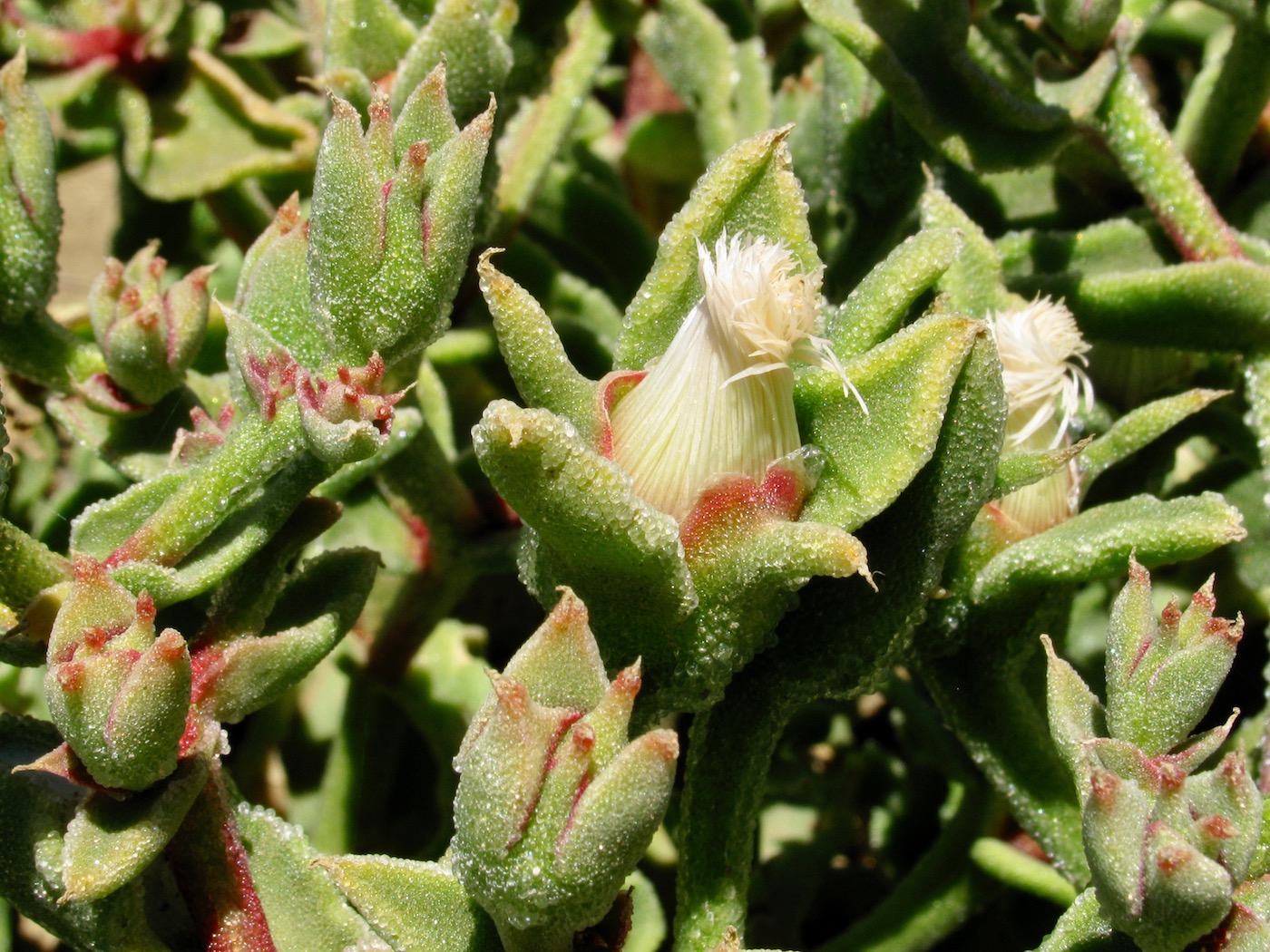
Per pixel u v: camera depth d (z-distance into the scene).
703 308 0.15
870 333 0.15
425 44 0.18
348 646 0.21
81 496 0.20
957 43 0.18
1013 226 0.21
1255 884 0.15
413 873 0.15
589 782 0.14
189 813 0.15
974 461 0.15
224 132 0.21
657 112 0.24
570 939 0.14
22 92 0.17
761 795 0.16
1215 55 0.22
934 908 0.19
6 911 0.20
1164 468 0.19
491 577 0.22
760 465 0.15
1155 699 0.15
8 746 0.16
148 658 0.14
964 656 0.17
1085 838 0.14
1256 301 0.18
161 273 0.17
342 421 0.15
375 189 0.15
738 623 0.15
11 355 0.17
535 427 0.14
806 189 0.21
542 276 0.22
